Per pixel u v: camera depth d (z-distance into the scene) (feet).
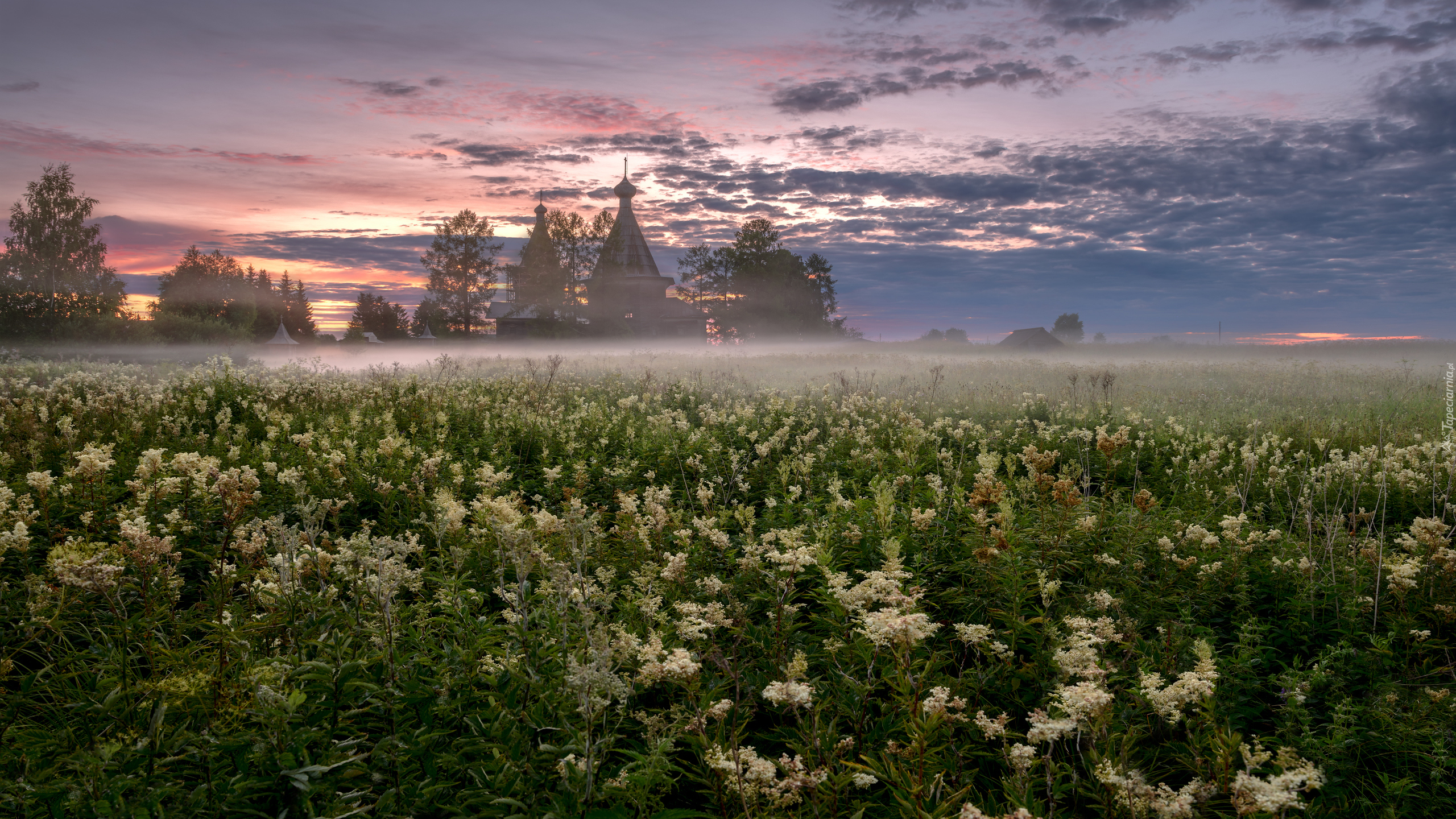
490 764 9.58
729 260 286.25
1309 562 15.93
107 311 186.80
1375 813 10.46
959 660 14.19
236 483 15.07
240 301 304.09
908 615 9.96
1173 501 24.76
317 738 9.45
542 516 15.07
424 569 15.64
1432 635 14.71
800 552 12.80
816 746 10.22
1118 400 52.75
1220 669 13.21
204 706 9.78
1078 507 17.97
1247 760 8.39
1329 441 33.65
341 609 12.44
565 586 11.23
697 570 17.26
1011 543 16.05
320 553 12.96
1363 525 22.82
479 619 12.29
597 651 9.47
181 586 14.60
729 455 31.99
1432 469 24.48
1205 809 8.95
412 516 22.36
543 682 10.59
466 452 32.96
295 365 78.54
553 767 9.56
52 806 8.14
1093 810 10.55
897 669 10.78
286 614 11.93
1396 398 50.70
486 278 285.64
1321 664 12.94
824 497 25.29
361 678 10.73
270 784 8.64
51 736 10.05
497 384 59.77
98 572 10.89
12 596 13.84
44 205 180.04
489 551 17.31
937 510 20.68
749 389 64.18
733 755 9.21
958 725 11.17
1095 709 8.82
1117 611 14.35
